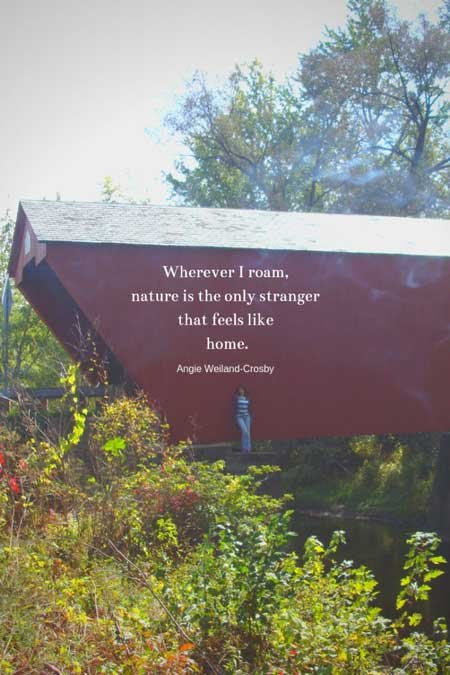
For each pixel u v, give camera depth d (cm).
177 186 3784
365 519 2291
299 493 2617
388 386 1583
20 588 429
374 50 3300
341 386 1547
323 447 2702
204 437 1455
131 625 450
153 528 718
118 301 1416
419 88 3312
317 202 3553
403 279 1589
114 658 407
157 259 1436
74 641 409
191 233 1517
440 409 1616
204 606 482
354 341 1555
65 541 589
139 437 914
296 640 481
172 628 477
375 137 3456
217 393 1462
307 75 3397
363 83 3322
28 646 382
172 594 497
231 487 781
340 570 595
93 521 648
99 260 1409
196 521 734
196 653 461
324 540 1912
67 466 696
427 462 2417
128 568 575
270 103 3603
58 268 1391
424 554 545
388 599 1358
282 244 1511
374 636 529
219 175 3666
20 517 615
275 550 512
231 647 461
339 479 2614
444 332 1619
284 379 1507
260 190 3638
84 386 1441
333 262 1540
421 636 546
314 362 1527
